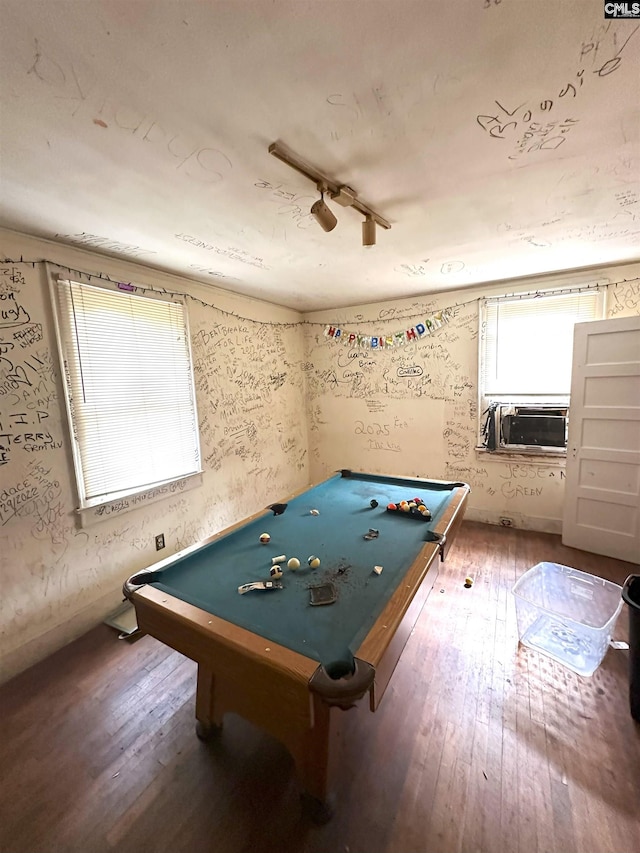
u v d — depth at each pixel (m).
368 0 0.82
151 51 0.92
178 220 1.89
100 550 2.39
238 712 1.41
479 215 1.95
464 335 3.57
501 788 1.34
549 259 2.72
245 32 0.89
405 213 1.90
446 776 1.38
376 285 3.32
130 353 2.55
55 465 2.15
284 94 1.08
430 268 2.86
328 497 2.52
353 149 1.36
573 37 0.92
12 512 1.98
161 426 2.78
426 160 1.44
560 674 1.84
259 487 3.83
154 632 1.38
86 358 2.29
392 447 4.11
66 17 0.83
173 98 1.08
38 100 1.06
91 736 1.60
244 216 1.87
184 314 2.93
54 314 2.12
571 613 2.26
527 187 1.66
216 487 3.30
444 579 2.69
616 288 2.93
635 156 1.44
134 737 1.58
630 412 2.75
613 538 2.91
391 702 1.70
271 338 3.93
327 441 4.50
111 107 1.10
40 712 1.72
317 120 1.20
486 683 1.79
